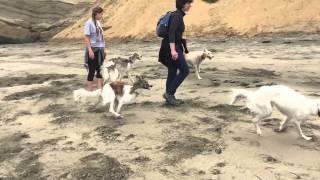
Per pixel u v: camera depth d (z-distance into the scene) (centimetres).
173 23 863
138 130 797
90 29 1034
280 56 1666
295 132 745
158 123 832
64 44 2939
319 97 974
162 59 915
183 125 813
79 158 691
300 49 1800
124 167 645
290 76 1284
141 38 2675
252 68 1447
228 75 1322
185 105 950
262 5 2541
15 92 1205
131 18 2928
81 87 1223
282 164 623
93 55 1046
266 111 712
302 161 631
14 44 3275
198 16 2645
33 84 1327
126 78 1328
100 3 3547
